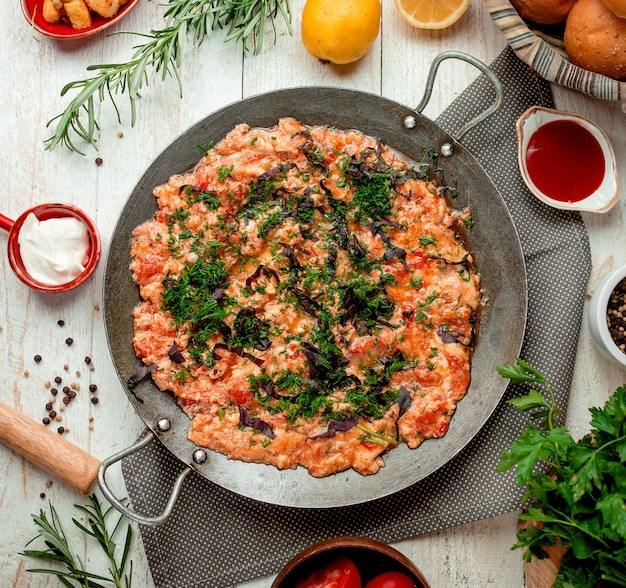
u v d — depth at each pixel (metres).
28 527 0.78
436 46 0.79
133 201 0.74
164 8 0.80
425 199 0.74
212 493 0.76
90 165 0.79
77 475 0.75
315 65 0.79
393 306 0.74
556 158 0.75
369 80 0.79
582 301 0.76
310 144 0.74
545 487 0.65
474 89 0.77
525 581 0.76
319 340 0.73
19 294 0.79
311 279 0.73
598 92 0.71
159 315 0.73
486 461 0.76
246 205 0.74
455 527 0.77
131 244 0.74
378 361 0.73
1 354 0.78
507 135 0.78
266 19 0.79
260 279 0.74
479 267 0.75
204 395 0.73
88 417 0.78
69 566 0.75
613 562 0.64
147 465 0.76
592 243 0.78
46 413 0.78
